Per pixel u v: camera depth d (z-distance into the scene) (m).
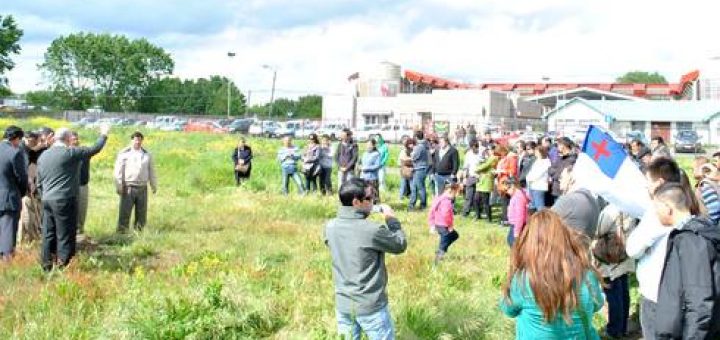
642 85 93.75
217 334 6.82
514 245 4.43
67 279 8.47
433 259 10.80
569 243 4.22
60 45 124.31
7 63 86.25
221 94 151.25
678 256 4.48
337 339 5.53
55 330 6.75
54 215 9.41
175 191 20.30
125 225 13.02
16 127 10.06
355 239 5.36
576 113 65.19
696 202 5.21
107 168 26.39
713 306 4.33
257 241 12.39
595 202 6.83
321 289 8.48
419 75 93.50
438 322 7.20
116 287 8.38
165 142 39.94
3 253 9.91
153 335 6.57
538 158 14.23
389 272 9.60
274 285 8.66
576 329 4.17
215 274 9.12
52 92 124.62
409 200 19.31
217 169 23.31
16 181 10.00
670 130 61.66
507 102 74.06
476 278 9.68
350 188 5.43
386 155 20.88
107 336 6.61
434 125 57.69
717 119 60.22
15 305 7.52
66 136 9.54
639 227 5.62
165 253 11.27
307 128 62.75
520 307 4.32
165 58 133.75
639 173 6.80
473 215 17.78
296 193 19.89
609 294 7.27
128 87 129.50
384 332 5.41
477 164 17.31
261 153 34.12
